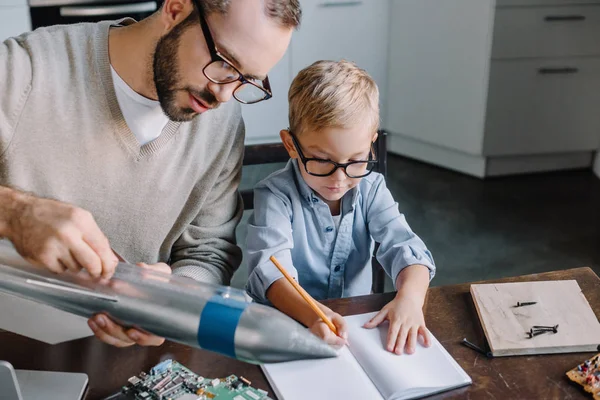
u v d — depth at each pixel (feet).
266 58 3.03
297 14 3.03
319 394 2.87
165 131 3.74
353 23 10.73
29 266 2.60
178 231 4.15
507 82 10.07
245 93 3.43
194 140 3.87
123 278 2.53
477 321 3.45
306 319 3.42
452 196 10.19
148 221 3.96
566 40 9.98
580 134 10.64
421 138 11.24
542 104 10.32
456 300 3.63
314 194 4.28
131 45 3.45
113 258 2.55
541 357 3.17
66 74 3.53
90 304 2.53
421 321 3.38
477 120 10.34
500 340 3.22
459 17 10.01
